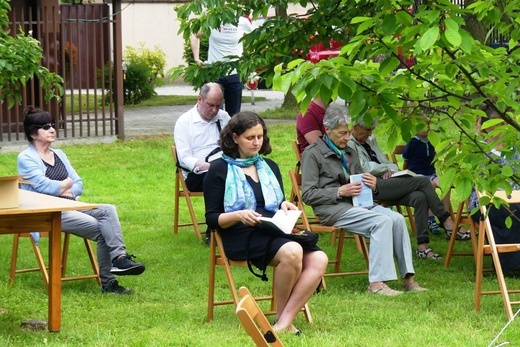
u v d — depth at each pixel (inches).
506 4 232.7
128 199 561.0
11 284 357.4
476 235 363.3
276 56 440.5
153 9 1393.9
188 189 458.9
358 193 358.9
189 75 465.7
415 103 238.1
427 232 411.8
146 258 410.6
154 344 275.3
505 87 221.1
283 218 290.0
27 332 291.7
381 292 345.4
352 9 399.5
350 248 435.8
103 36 775.7
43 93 725.9
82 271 385.4
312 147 368.8
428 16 205.5
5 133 753.6
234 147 301.9
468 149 230.4
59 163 373.1
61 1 1016.9
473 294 345.1
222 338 280.7
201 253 421.7
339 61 223.5
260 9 444.8
